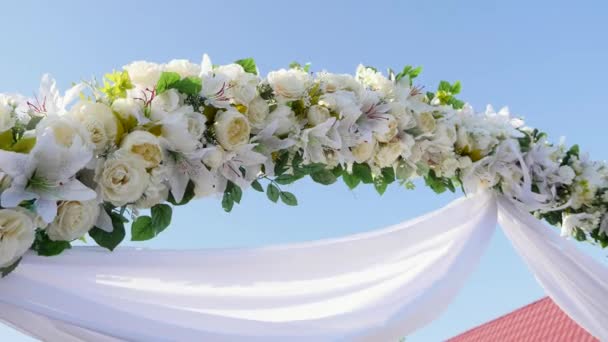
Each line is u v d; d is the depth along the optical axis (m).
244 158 1.85
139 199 1.68
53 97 1.60
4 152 1.35
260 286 2.03
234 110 1.81
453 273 2.19
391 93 2.28
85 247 1.79
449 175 2.44
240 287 1.99
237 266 1.98
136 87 1.71
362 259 2.18
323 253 2.11
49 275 1.67
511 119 2.67
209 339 1.72
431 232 2.35
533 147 2.64
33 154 1.39
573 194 2.73
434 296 2.06
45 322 1.65
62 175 1.43
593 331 2.64
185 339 1.68
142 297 1.83
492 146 2.51
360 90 2.15
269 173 1.94
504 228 2.70
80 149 1.44
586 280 2.61
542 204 2.60
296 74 2.02
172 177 1.71
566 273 2.62
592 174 2.73
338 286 2.12
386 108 2.18
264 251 2.03
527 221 2.59
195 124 1.74
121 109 1.64
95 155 1.58
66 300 1.57
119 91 1.66
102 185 1.55
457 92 2.54
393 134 2.21
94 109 1.60
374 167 2.31
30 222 1.42
